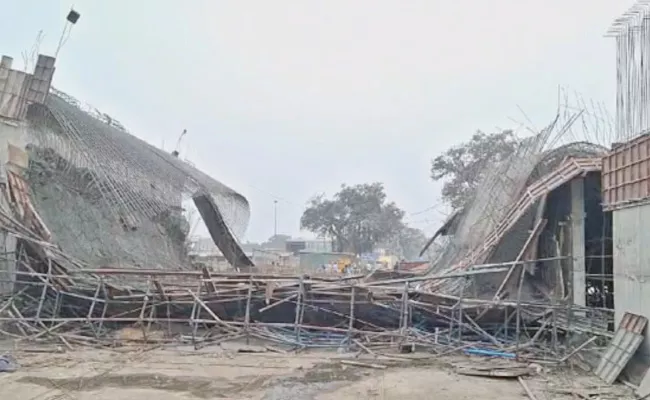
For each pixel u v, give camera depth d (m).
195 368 10.64
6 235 14.12
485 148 39.59
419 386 9.45
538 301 14.55
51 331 13.05
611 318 13.16
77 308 14.35
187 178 22.77
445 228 26.34
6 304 13.30
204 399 8.52
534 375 10.27
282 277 14.62
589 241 15.81
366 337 13.45
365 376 10.20
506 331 13.29
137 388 9.06
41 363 10.72
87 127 19.62
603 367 10.20
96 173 18.38
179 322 14.00
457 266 17.14
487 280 16.00
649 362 9.52
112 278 15.62
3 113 15.29
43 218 16.41
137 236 20.59
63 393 8.62
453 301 13.80
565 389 9.19
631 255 10.69
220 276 14.98
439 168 41.34
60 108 18.66
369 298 13.98
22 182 14.98
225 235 26.52
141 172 20.23
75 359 11.21
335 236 58.94
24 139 15.75
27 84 15.95
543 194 14.67
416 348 12.83
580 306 13.16
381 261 46.88
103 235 18.69
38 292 14.35
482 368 10.76
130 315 14.27
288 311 14.63
